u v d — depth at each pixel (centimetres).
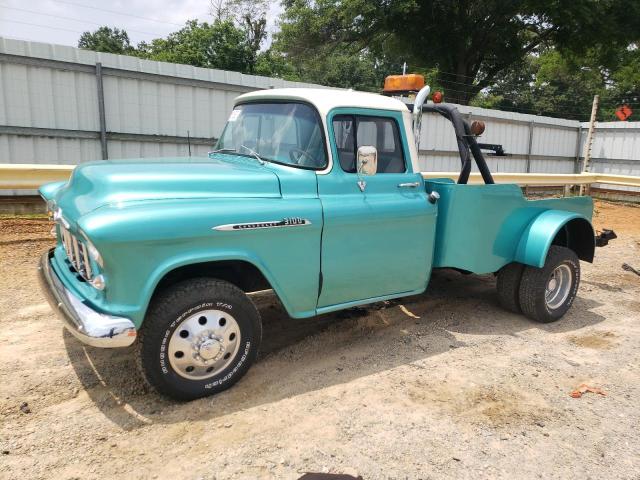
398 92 511
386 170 429
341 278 397
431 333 482
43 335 435
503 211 496
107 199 313
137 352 321
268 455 291
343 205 386
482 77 3250
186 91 1095
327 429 319
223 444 300
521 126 1789
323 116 383
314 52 2884
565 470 291
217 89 1133
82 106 988
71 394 347
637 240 975
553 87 5047
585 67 3369
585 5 2503
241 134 430
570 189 1538
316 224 371
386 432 318
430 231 449
